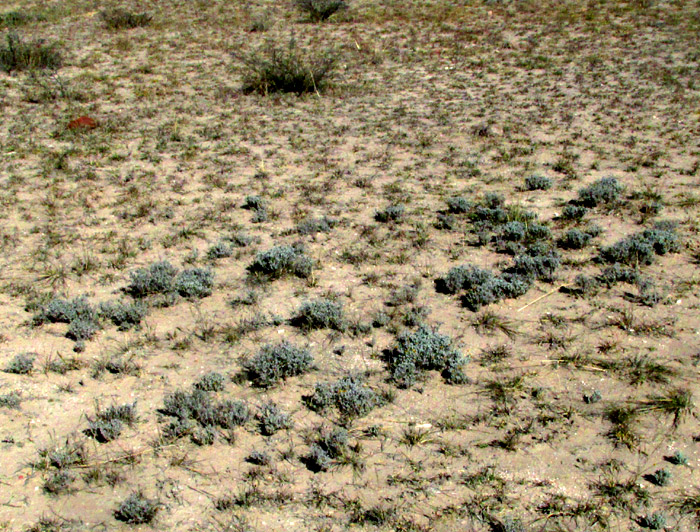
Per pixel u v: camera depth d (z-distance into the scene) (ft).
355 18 68.23
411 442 14.57
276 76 44.39
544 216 25.66
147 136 36.09
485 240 23.43
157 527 12.66
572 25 61.00
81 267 22.39
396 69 49.60
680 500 12.90
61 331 19.03
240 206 27.40
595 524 12.48
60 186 29.63
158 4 78.64
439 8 70.69
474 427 14.98
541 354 17.40
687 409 15.15
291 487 13.51
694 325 18.22
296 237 24.53
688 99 39.17
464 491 13.29
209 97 43.62
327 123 37.76
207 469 14.02
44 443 14.83
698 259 21.70
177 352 17.97
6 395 16.17
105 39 62.03
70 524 12.74
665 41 53.47
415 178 29.81
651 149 31.91
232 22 67.97
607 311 19.12
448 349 17.12
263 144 34.81
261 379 16.62
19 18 68.64
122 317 19.12
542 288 20.62
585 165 30.48
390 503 13.07
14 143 34.99
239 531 12.50
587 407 15.44
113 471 13.94
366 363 17.35
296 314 19.53
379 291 20.72
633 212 25.40
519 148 32.81
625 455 14.05
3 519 12.87
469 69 48.80
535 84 43.91
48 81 47.73
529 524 12.50
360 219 25.88
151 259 23.18
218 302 20.39
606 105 38.83
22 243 24.40
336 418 15.42
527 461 13.97
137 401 16.10
